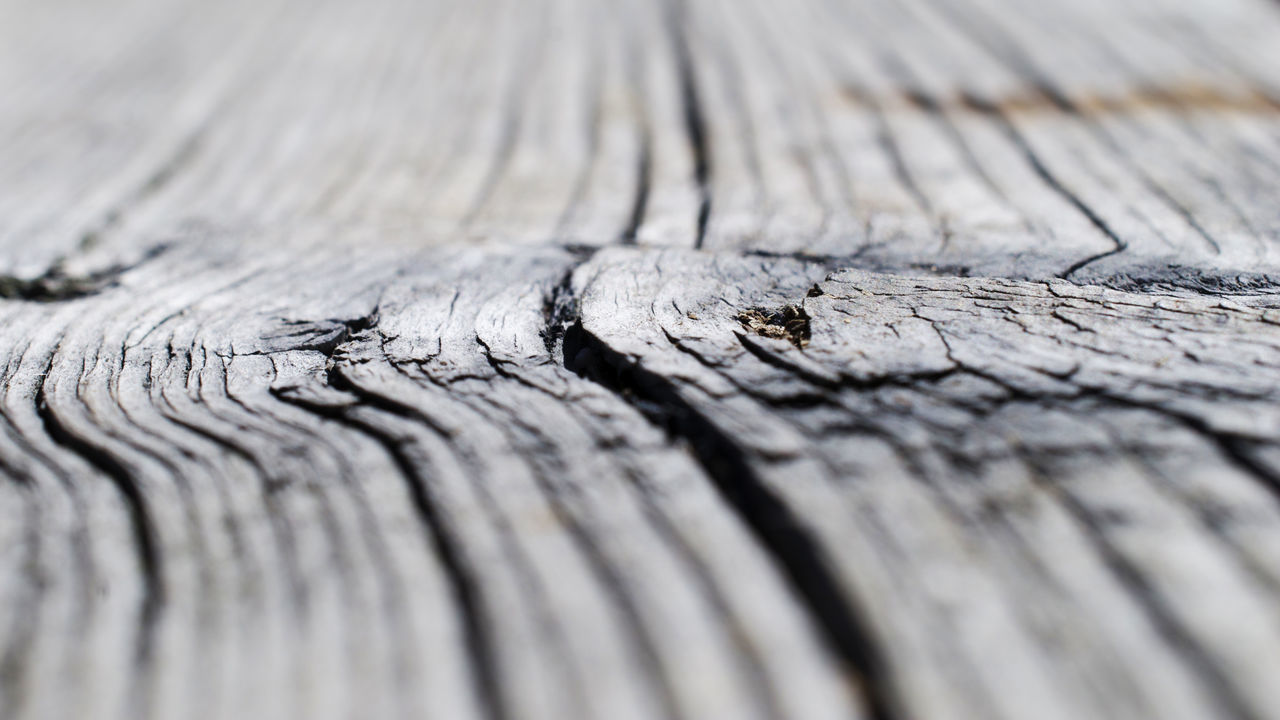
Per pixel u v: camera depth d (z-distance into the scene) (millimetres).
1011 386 196
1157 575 182
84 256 239
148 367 209
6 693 182
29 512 193
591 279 221
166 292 226
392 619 184
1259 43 335
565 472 192
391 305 219
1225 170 246
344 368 207
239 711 181
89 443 199
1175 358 198
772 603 183
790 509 187
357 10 452
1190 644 179
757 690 179
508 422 197
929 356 200
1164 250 223
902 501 187
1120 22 366
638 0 436
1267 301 207
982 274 220
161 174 267
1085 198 240
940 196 244
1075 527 185
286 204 254
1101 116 269
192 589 187
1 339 217
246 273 230
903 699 178
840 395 196
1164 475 187
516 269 227
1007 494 187
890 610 182
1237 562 182
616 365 204
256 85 354
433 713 180
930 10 397
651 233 237
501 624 183
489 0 454
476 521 189
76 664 183
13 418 203
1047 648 180
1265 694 176
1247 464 187
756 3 420
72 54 408
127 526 191
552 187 255
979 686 179
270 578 187
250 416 201
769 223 238
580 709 179
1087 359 198
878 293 213
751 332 208
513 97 324
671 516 188
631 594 184
